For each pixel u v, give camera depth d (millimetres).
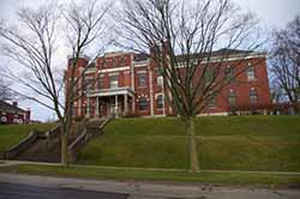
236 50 17266
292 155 20969
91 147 25062
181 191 11055
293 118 31703
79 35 20766
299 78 40094
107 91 43562
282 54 32750
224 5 15664
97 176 14609
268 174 15250
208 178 13508
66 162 18844
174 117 35688
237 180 12883
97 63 36938
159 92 44375
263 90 40469
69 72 25797
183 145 24625
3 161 21828
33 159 23328
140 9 15680
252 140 24844
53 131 29516
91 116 42906
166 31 15758
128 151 23953
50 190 10828
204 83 17391
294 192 10750
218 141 24844
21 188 11141
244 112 38844
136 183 12992
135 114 41844
